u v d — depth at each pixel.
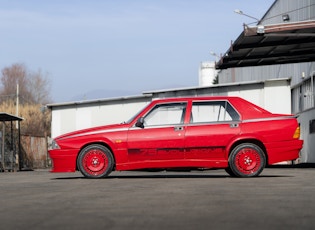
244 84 25.03
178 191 7.55
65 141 11.05
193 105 11.04
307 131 27.94
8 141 31.64
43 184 9.52
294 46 22.05
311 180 9.71
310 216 4.97
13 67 78.50
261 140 10.76
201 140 10.81
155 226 4.48
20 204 6.27
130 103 29.64
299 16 27.94
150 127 10.99
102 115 30.28
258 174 10.73
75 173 15.66
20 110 61.09
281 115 10.97
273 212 5.25
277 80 24.59
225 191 7.48
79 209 5.68
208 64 60.06
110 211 5.48
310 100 27.12
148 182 9.55
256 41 21.14
